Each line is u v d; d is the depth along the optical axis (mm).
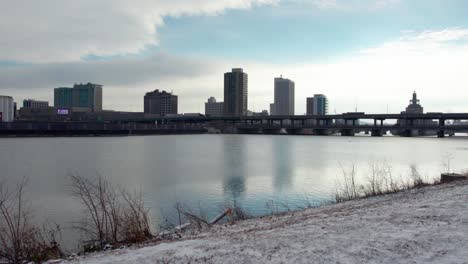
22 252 10219
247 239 8062
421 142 144000
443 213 9516
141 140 152750
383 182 32062
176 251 7277
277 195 30609
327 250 6641
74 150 90500
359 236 7578
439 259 6020
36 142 124750
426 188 17672
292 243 7246
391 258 6133
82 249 11688
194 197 29578
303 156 74875
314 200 27703
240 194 31422
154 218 18969
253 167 54812
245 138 182625
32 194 28406
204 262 6336
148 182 38750
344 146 113812
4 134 168125
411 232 7707
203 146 112562
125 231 11781
